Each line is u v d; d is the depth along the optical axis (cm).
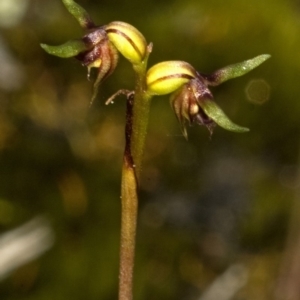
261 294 24
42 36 29
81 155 27
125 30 16
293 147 27
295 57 26
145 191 27
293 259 22
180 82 16
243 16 27
